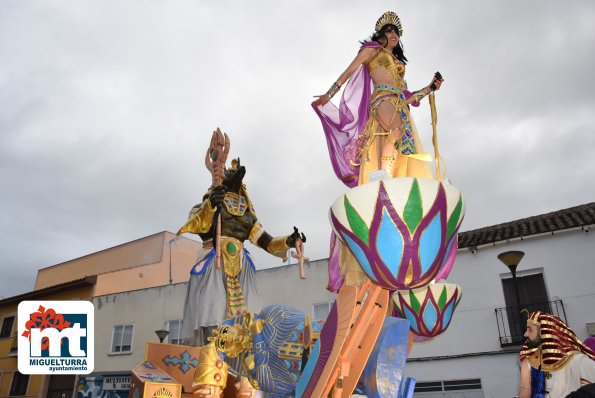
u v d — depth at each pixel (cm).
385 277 240
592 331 1506
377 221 232
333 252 358
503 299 1656
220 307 514
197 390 413
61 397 2472
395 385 301
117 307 2467
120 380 2305
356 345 289
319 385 278
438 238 235
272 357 373
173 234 2648
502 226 1895
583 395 197
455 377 1625
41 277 2938
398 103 329
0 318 2906
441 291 386
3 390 2661
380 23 371
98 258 2722
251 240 588
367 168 324
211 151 579
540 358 390
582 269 1580
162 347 538
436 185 234
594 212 1667
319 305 1923
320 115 370
